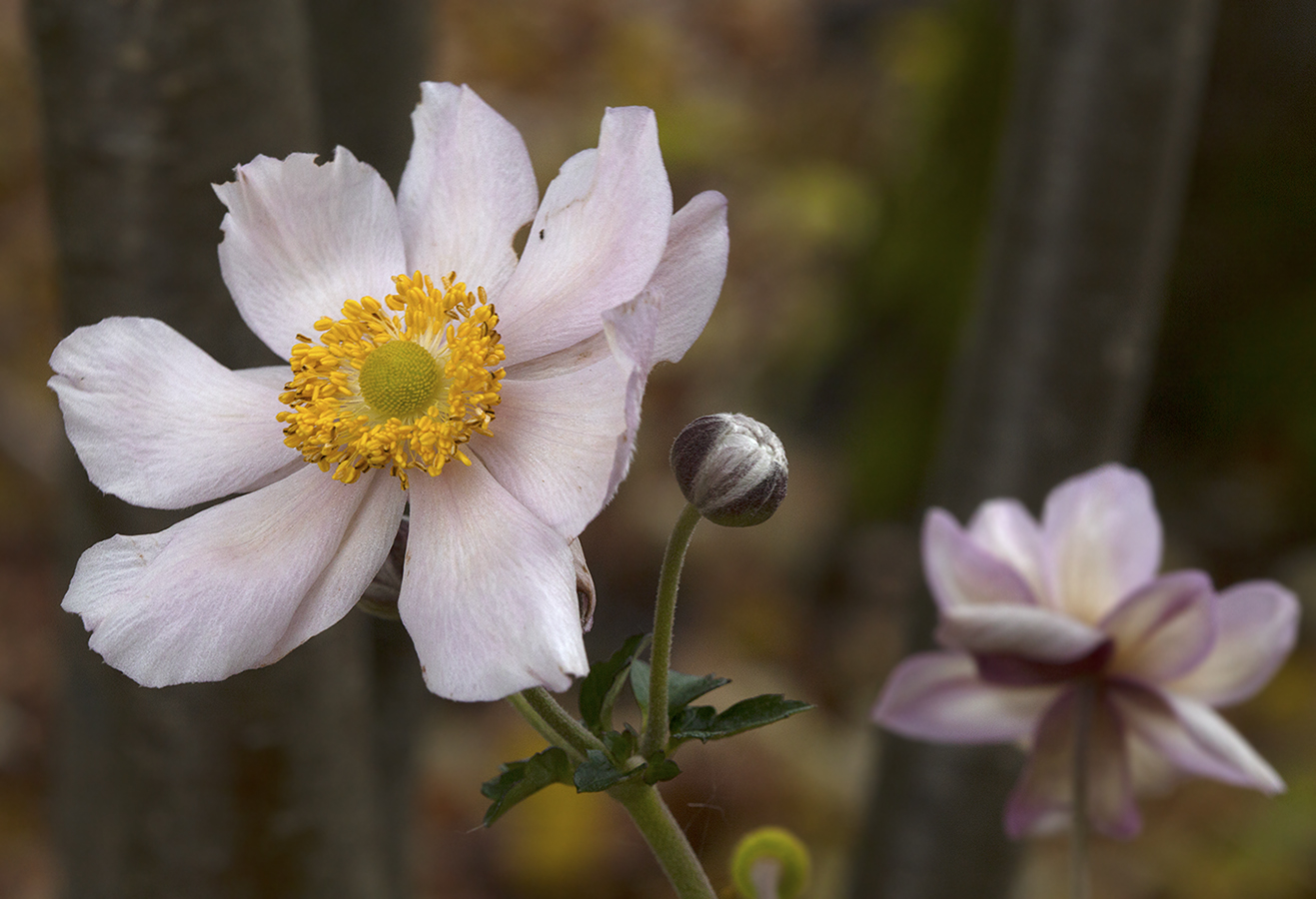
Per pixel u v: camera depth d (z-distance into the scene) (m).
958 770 0.62
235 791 0.57
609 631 1.21
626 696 1.01
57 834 0.60
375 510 0.47
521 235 0.58
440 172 0.48
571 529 0.46
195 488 0.48
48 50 0.55
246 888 0.57
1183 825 1.04
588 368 0.47
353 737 0.58
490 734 1.10
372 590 0.48
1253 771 0.52
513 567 0.46
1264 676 0.53
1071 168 0.60
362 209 0.48
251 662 0.47
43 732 1.06
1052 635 0.52
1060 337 0.61
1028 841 0.65
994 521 0.55
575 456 0.47
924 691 0.54
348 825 0.58
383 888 0.59
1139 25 0.59
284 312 0.48
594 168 0.47
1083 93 0.60
